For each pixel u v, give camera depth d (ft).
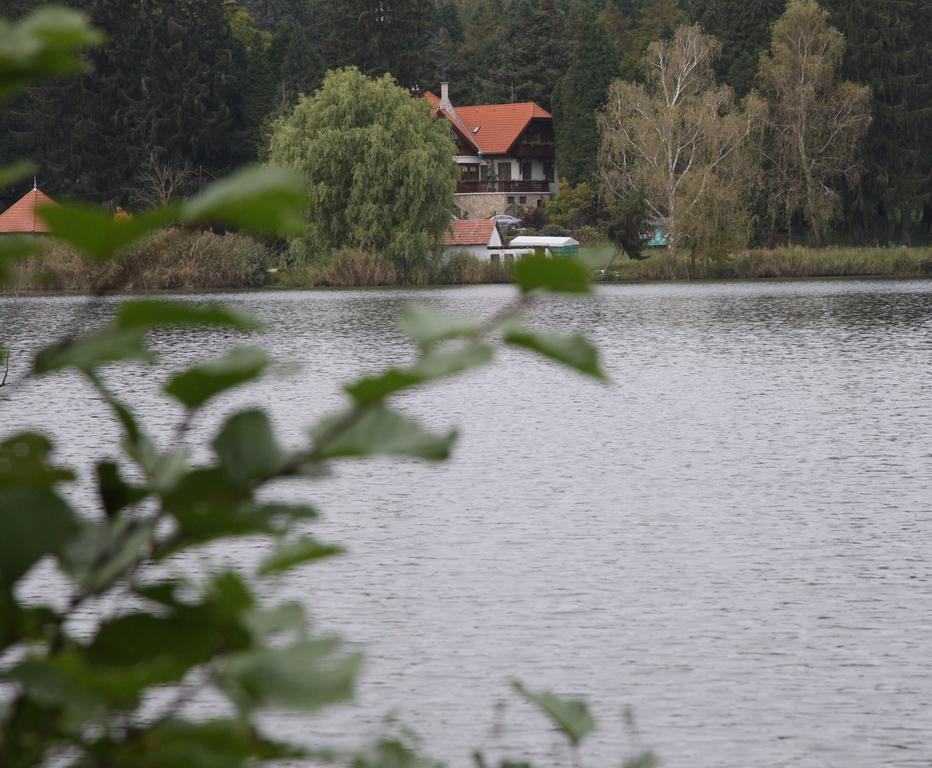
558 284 14.19
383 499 184.03
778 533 159.33
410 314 14.51
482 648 111.96
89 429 261.65
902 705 97.14
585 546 152.76
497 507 177.88
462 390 341.62
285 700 13.26
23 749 12.91
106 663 13.09
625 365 392.47
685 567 141.90
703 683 102.78
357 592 131.13
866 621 119.75
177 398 14.29
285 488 192.34
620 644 112.98
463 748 88.48
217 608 13.39
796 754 87.66
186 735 13.01
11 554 13.26
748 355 416.87
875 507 175.42
